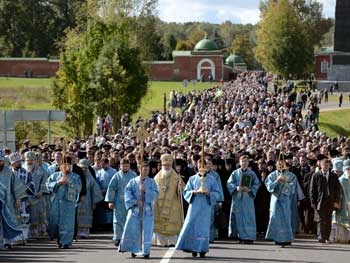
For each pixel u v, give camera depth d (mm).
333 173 28391
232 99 89688
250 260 22984
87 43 75062
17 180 26047
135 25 101562
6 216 25141
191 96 99125
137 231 23438
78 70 73688
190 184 23844
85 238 29312
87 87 73812
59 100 74250
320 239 28188
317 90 128875
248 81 136000
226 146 39344
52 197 26828
